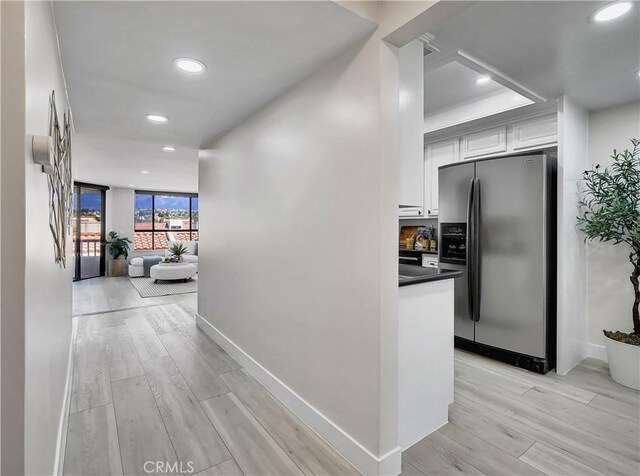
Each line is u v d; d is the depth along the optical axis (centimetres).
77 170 588
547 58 213
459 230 321
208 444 178
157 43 164
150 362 285
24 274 78
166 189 905
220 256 329
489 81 277
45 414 111
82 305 498
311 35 157
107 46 167
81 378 253
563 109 265
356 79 163
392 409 157
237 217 290
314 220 192
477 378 259
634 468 162
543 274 267
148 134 325
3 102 75
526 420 202
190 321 414
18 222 77
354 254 165
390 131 154
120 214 853
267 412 209
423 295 186
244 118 274
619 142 284
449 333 203
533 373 269
